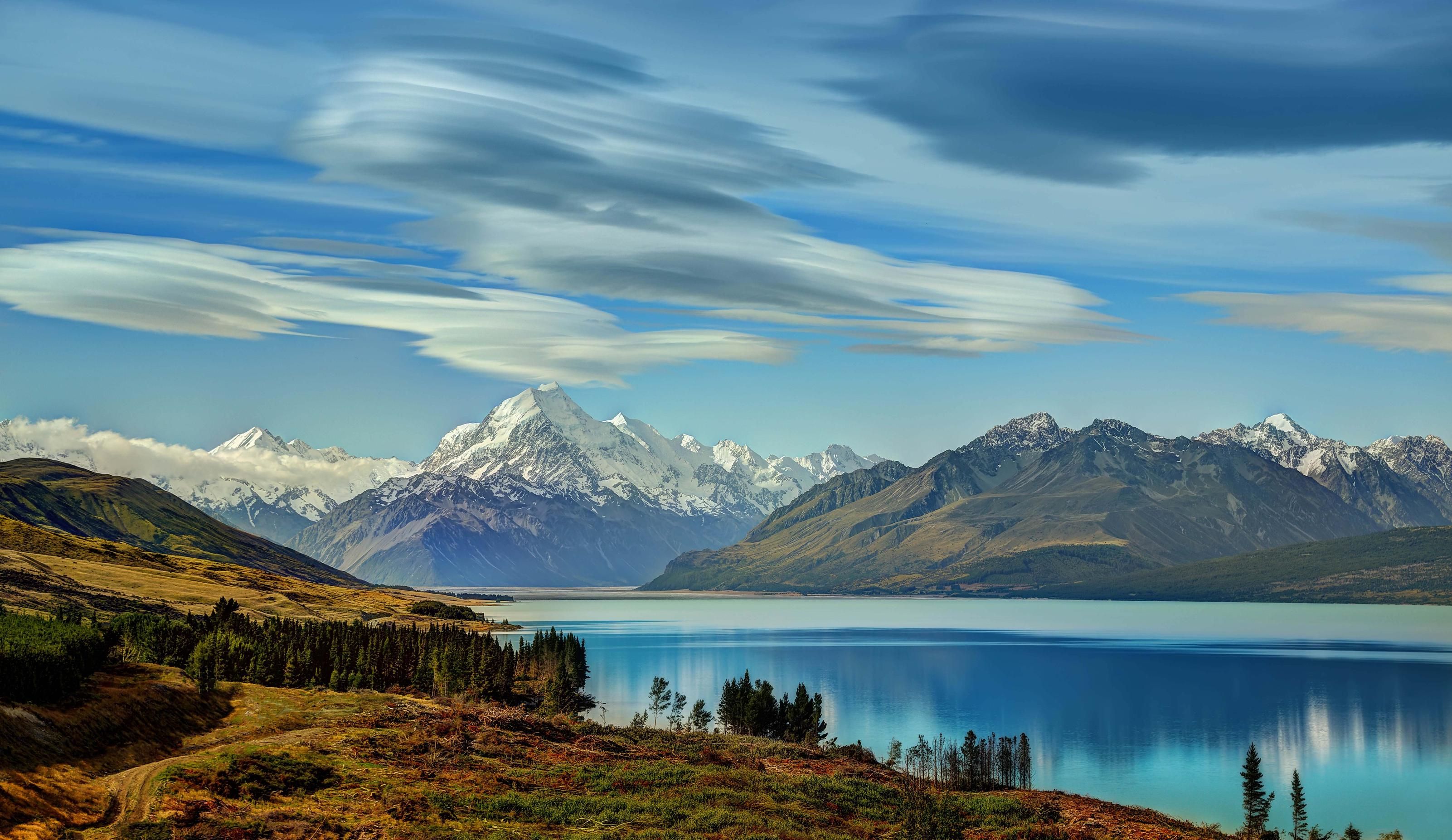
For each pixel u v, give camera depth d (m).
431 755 117.31
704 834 97.81
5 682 101.88
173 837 82.12
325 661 180.12
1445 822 161.75
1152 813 138.12
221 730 118.38
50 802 86.38
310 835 85.88
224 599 195.50
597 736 142.25
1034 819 122.50
